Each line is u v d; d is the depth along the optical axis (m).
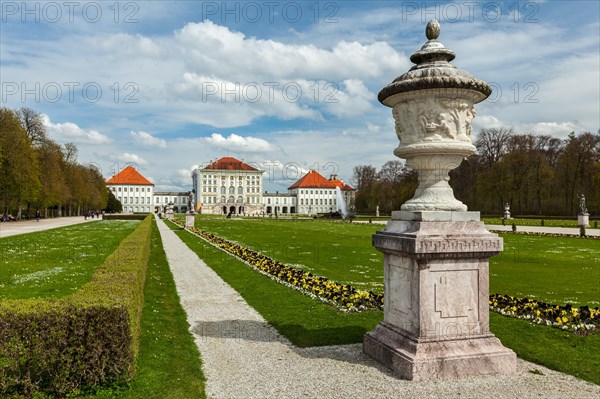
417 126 7.20
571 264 20.45
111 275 8.99
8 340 5.89
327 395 6.20
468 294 7.05
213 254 23.84
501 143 85.12
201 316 10.92
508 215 73.00
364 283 15.41
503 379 6.74
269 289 13.84
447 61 7.51
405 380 6.68
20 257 21.23
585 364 7.48
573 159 75.62
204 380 6.81
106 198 124.69
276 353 8.05
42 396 5.98
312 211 170.75
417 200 7.38
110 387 6.25
